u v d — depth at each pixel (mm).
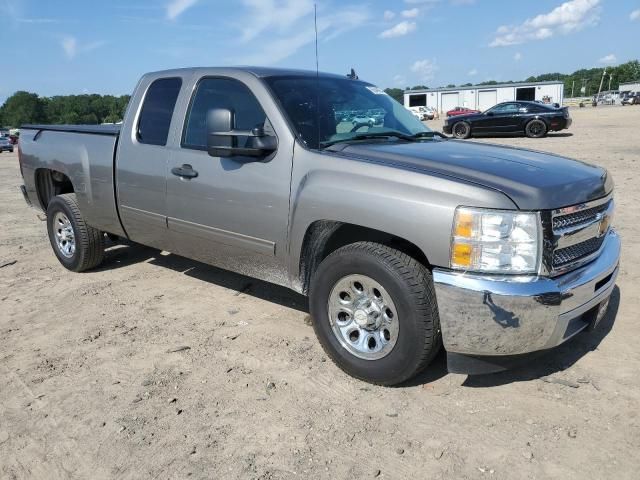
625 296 4684
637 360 3668
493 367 3193
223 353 3963
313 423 3125
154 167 4617
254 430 3078
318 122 3729
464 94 62188
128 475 2764
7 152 39594
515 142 19125
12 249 7004
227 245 4227
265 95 3969
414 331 3184
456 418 3133
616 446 2848
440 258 3062
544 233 2982
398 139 4160
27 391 3547
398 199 3182
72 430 3133
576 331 3301
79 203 5438
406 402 3303
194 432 3078
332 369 3699
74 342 4211
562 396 3305
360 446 2922
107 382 3621
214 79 4352
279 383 3543
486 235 2959
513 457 2797
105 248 6332
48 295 5227
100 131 5254
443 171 3227
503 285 2936
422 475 2701
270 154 3840
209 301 4957
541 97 59000
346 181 3414
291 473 2740
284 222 3770
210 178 4176
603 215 3449
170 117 4594
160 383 3586
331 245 3797
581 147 15961
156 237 4871
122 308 4848
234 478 2715
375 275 3271
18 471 2822
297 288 3900
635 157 13031
